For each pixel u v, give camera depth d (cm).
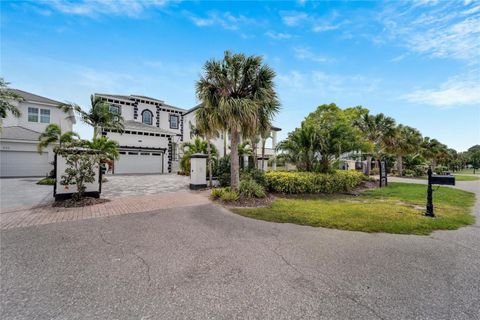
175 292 259
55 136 1516
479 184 1730
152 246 402
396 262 346
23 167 1792
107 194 1001
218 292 260
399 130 2312
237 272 310
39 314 218
